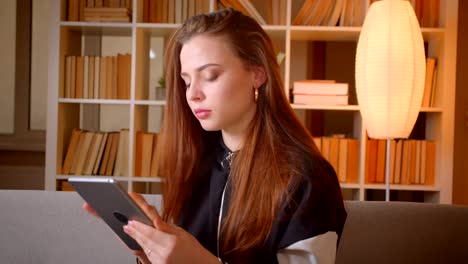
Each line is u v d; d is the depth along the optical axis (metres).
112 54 3.64
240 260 1.08
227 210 1.18
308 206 1.04
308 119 3.58
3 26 3.95
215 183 1.23
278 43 3.56
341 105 3.00
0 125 4.00
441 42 3.04
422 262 1.57
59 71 3.08
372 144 3.07
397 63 2.47
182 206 1.29
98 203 0.98
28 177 3.94
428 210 1.60
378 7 2.53
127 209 0.94
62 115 3.16
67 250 1.64
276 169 1.08
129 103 3.09
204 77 1.08
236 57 1.08
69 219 1.65
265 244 1.07
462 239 1.58
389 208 1.60
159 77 3.60
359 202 1.61
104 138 3.18
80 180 0.91
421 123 3.50
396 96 2.48
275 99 1.14
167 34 3.37
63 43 3.13
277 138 1.12
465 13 3.71
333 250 1.04
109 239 1.63
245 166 1.11
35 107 3.97
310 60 3.54
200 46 1.07
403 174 3.07
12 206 1.67
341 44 3.52
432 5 3.10
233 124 1.18
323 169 1.11
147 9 3.17
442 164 2.99
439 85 3.05
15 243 1.65
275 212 1.06
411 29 2.50
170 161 1.30
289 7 3.05
